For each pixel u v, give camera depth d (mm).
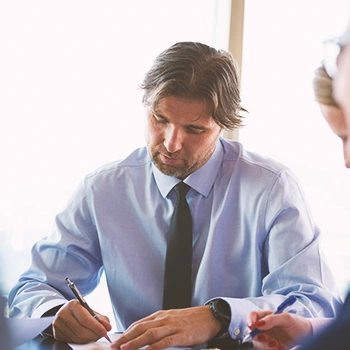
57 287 1723
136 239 1749
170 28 2254
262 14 2336
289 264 1623
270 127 2348
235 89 1645
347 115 615
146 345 1292
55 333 1389
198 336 1340
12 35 2129
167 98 1539
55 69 2168
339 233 2332
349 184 2336
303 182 2344
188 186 1729
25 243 2129
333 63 618
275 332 1307
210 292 1687
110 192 1786
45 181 2168
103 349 1307
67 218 1790
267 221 1693
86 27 2188
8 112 2135
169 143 1576
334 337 666
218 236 1719
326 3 2264
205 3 2287
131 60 2219
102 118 2205
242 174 1763
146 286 1720
